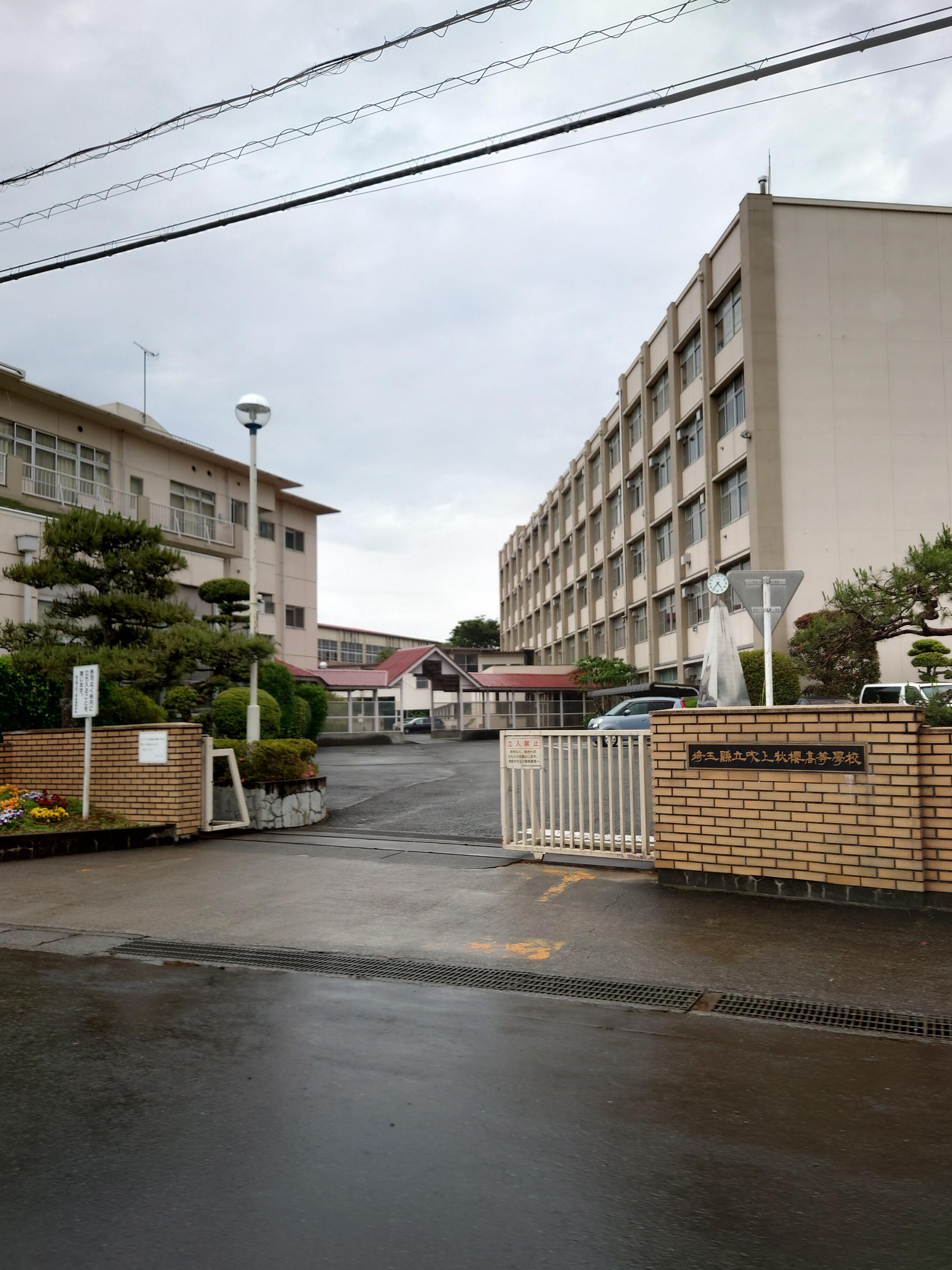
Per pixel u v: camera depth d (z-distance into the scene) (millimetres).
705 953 6023
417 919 7023
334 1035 4578
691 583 34562
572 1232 2760
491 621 101188
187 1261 2613
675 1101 3740
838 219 27719
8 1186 3055
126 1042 4492
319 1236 2734
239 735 19203
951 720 7820
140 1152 3291
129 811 11555
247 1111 3646
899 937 6305
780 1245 2697
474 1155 3260
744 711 7703
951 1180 3088
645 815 8648
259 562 38031
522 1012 4949
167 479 33188
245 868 9258
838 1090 3873
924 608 21266
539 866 9008
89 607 13789
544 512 62875
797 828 7434
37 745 12516
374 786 17250
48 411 28375
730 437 29828
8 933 6980
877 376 27406
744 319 27641
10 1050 4391
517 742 9500
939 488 27250
